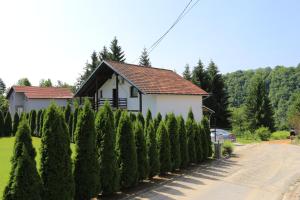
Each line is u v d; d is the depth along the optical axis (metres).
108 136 9.73
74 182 8.25
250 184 11.89
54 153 7.63
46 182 7.52
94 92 29.22
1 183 10.87
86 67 62.31
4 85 100.31
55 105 8.03
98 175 9.05
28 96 44.88
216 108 51.59
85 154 8.82
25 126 7.13
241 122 53.25
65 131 7.99
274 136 38.41
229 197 9.98
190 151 15.54
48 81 84.94
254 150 23.14
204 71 53.28
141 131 11.59
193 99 26.61
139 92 23.08
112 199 9.38
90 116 9.02
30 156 7.02
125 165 10.48
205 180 12.27
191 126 15.83
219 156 18.08
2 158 16.81
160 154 13.01
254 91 53.41
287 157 19.52
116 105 25.33
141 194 9.98
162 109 23.50
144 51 61.59
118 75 25.05
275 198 10.12
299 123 36.97
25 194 6.53
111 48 58.28
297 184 12.22
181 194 10.10
